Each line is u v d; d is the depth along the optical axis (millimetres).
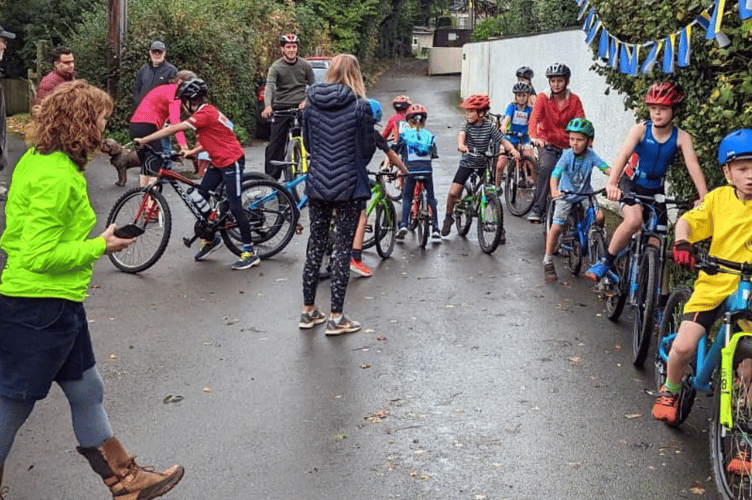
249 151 17781
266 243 9242
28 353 3695
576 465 4680
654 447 4895
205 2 20828
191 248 9469
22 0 26719
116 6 17578
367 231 8938
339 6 40281
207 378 5891
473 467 4660
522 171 11477
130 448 4875
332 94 6543
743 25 5516
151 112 11328
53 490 4426
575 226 8312
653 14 6672
